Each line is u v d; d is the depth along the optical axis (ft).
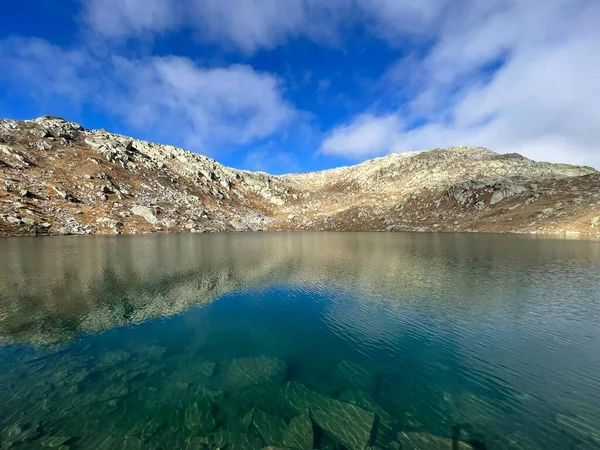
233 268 146.51
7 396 44.96
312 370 54.95
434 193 556.51
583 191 410.11
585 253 188.24
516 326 75.31
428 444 36.04
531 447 35.37
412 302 94.58
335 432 38.37
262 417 41.29
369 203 596.70
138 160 561.02
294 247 242.58
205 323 77.82
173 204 479.41
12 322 75.87
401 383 50.65
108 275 126.41
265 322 78.84
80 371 53.16
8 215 290.97
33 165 404.36
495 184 500.74
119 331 72.02
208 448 35.32
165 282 116.88
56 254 176.45
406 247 237.45
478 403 44.78
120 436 36.99
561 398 46.01
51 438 36.24
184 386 48.85
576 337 68.69
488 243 254.47
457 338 68.85
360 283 118.83
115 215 380.37
